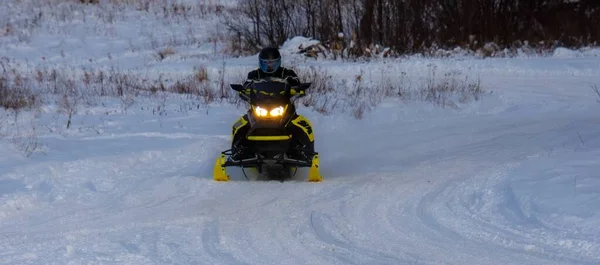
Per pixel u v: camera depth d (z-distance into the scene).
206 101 15.24
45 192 8.21
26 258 5.93
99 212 7.52
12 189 8.09
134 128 12.26
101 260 5.85
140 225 6.97
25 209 7.65
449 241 6.33
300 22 29.86
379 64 24.23
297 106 14.55
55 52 28.45
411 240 6.39
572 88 17.91
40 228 6.90
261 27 30.16
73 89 17.05
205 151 10.61
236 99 15.57
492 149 10.86
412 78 20.16
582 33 29.09
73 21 33.16
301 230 6.76
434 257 5.89
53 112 13.84
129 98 15.53
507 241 6.23
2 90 15.20
